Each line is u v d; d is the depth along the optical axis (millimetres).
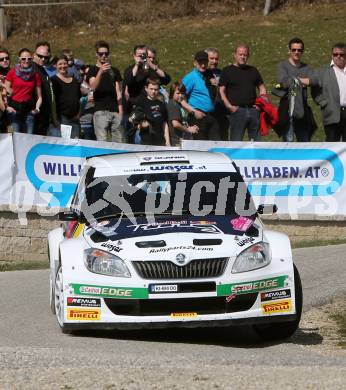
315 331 25875
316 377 17625
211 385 16750
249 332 25625
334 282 31297
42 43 42156
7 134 38875
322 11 84438
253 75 43594
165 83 44875
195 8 85250
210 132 43438
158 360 19250
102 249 23062
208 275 22531
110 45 76750
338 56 43312
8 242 38812
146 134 42688
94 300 22672
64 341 22953
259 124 43938
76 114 42906
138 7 83875
